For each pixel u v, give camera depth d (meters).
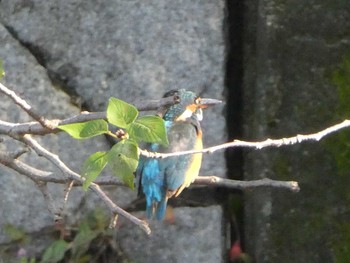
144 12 8.70
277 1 8.29
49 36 8.80
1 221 8.89
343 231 8.37
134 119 4.78
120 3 8.72
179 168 8.14
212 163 8.77
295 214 8.41
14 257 8.90
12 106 8.76
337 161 8.32
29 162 8.80
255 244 8.63
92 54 8.76
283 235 8.45
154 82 8.71
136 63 8.73
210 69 8.68
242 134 8.77
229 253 8.95
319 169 8.35
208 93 8.70
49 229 8.91
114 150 4.84
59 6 8.78
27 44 8.82
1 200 8.88
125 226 8.87
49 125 5.76
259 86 8.38
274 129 8.34
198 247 8.85
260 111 8.37
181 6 8.67
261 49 8.38
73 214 8.88
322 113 8.29
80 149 8.83
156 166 8.10
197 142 8.33
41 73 8.80
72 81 8.80
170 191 8.15
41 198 8.90
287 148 8.37
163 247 8.87
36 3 8.80
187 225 8.86
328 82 8.27
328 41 8.27
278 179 8.38
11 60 8.79
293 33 8.27
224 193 8.93
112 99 4.78
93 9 8.75
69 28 8.78
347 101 8.25
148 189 8.12
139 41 8.72
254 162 8.50
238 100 8.81
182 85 8.70
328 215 8.38
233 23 8.76
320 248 8.41
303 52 8.27
